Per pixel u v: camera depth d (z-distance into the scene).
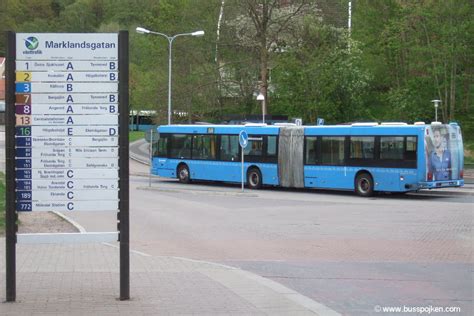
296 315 7.44
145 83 58.69
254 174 33.44
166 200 26.30
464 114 52.59
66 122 8.09
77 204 8.11
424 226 17.31
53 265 10.91
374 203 24.80
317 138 30.69
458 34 48.00
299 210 22.05
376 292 9.28
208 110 54.59
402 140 27.36
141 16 83.44
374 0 59.78
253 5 49.44
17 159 8.04
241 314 7.44
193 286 9.08
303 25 50.44
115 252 12.55
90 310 7.48
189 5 55.50
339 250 13.37
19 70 8.02
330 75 48.81
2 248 12.55
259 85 52.59
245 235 15.77
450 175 27.77
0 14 77.56
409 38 52.53
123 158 8.05
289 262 11.91
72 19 87.19
